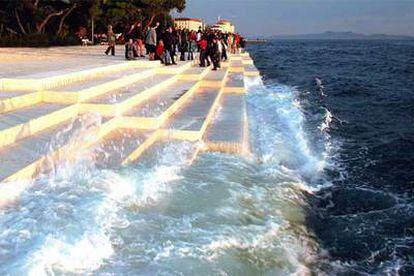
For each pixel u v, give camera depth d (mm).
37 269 3818
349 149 11227
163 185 6605
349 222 6711
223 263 4668
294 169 8938
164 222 5402
